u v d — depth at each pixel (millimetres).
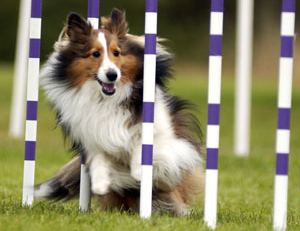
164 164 10234
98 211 10891
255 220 10500
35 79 11117
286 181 8781
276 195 8812
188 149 10430
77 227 9039
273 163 19109
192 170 10641
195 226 9195
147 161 9555
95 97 10070
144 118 9539
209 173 9070
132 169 10094
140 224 9172
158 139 10219
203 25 66562
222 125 34312
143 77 9914
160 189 10750
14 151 21172
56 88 10312
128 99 10102
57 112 10547
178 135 10516
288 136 8750
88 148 10375
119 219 9547
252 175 17094
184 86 47469
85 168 10586
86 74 9977
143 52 10180
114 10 10461
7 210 10422
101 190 10055
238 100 22453
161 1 64688
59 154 20359
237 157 20172
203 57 64812
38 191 11344
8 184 14648
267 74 58938
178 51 65562
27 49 26984
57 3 61312
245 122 22375
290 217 11289
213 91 9047
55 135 30484
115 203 10922
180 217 10195
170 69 10781
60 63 10242
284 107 8703
